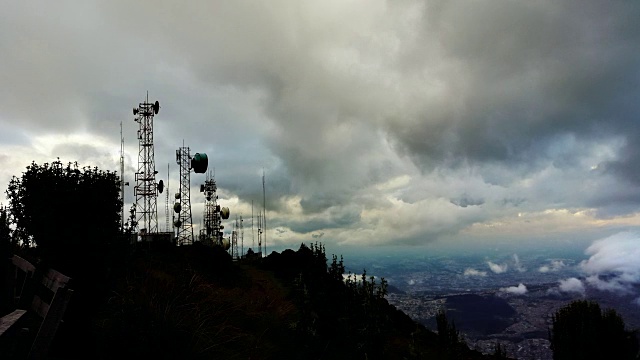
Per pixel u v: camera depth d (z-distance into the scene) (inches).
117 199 306.5
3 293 247.9
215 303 395.9
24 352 172.6
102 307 279.7
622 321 500.7
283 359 352.5
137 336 238.4
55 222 264.4
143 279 344.5
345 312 459.5
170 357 244.4
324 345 412.8
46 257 260.2
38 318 245.9
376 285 421.7
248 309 453.1
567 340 508.1
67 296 174.4
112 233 288.8
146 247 679.1
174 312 303.1
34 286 211.9
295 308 496.4
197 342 281.4
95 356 238.7
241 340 351.9
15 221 283.6
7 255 267.7
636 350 483.5
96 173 297.6
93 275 267.7
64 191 274.4
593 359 479.5
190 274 431.2
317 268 660.7
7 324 165.9
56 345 245.9
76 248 265.0
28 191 277.4
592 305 520.1
